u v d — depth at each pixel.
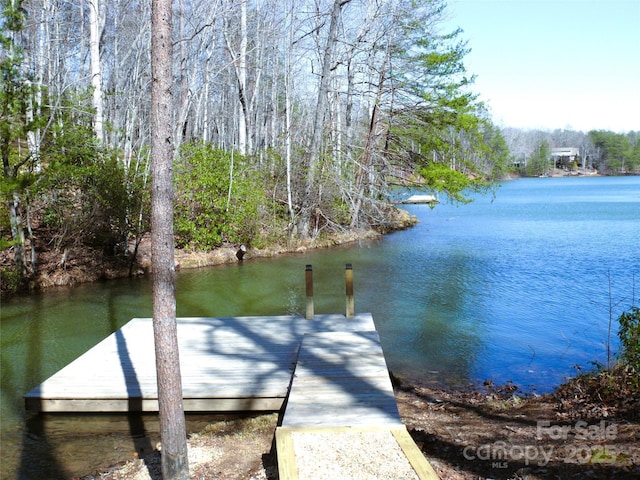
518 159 100.94
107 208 14.47
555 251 19.03
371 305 12.20
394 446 4.54
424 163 22.94
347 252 19.70
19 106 11.47
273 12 24.52
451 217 32.44
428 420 6.14
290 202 20.30
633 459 4.49
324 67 20.33
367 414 5.22
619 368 6.71
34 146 12.78
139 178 15.89
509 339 9.67
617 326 10.30
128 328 9.02
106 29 26.09
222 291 13.70
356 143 23.75
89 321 10.89
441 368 8.32
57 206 13.67
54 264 14.10
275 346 8.05
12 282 12.70
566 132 132.50
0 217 12.98
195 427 6.19
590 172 104.56
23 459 5.45
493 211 35.66
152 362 7.42
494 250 19.59
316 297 13.02
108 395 6.38
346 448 4.51
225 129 39.09
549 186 68.56
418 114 22.34
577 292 13.05
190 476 4.91
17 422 6.33
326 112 24.14
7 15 11.28
